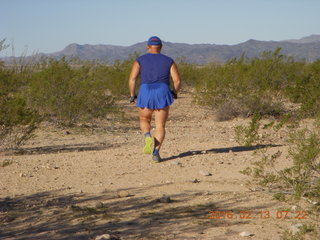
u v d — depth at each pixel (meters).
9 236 4.04
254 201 5.02
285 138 10.55
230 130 13.38
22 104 10.38
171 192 5.52
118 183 6.07
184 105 20.11
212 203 4.99
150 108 7.19
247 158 7.51
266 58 17.73
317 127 5.82
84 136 12.58
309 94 13.96
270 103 15.88
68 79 15.05
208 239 3.84
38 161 7.73
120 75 21.16
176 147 8.91
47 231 4.15
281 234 3.93
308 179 5.33
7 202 5.20
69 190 5.73
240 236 3.89
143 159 7.64
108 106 15.42
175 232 4.03
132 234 3.99
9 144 10.38
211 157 7.68
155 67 7.05
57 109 14.19
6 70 11.42
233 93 16.39
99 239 3.80
